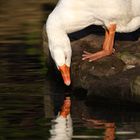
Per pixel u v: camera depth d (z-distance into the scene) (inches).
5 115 522.3
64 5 604.1
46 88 596.4
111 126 491.8
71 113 530.6
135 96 537.3
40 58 685.3
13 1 979.3
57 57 590.9
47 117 517.3
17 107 542.0
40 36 781.3
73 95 583.5
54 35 598.5
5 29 826.8
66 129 486.0
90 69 585.6
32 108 540.7
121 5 600.7
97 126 492.1
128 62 581.6
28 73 639.8
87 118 514.6
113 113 528.1
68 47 595.2
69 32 607.8
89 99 561.9
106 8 601.0
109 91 551.5
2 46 741.3
